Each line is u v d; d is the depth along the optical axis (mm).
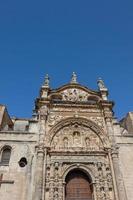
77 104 39125
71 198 30375
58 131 35906
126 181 30688
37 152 32375
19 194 28688
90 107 39125
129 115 41094
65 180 31469
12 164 31438
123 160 32812
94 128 36562
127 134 35875
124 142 34875
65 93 41750
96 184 30766
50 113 37562
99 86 43031
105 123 37219
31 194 28562
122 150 33969
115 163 32094
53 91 41406
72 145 34531
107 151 33656
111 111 38844
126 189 29953
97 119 37688
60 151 33062
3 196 28469
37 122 36156
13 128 43625
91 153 33438
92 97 42062
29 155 32312
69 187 31344
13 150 32781
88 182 32125
